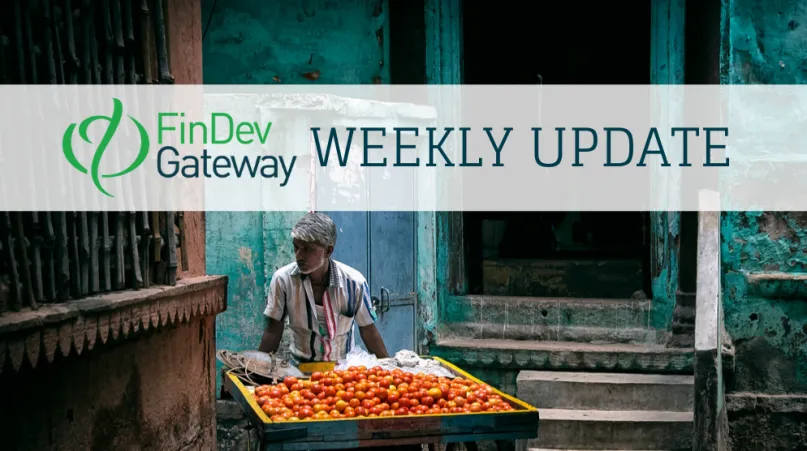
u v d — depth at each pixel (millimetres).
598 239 10328
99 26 3119
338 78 7223
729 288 6461
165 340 3648
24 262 2646
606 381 6559
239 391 3891
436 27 7383
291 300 4496
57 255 2826
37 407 2719
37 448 2717
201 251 4047
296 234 4152
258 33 7172
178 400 3795
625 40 9734
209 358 4195
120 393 3250
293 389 3887
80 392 2967
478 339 7531
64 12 2889
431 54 7402
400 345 7020
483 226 10281
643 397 6480
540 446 6250
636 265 8625
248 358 4250
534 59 9859
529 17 9797
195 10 4043
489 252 10234
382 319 6809
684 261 7105
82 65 2986
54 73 2801
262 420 3377
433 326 7328
